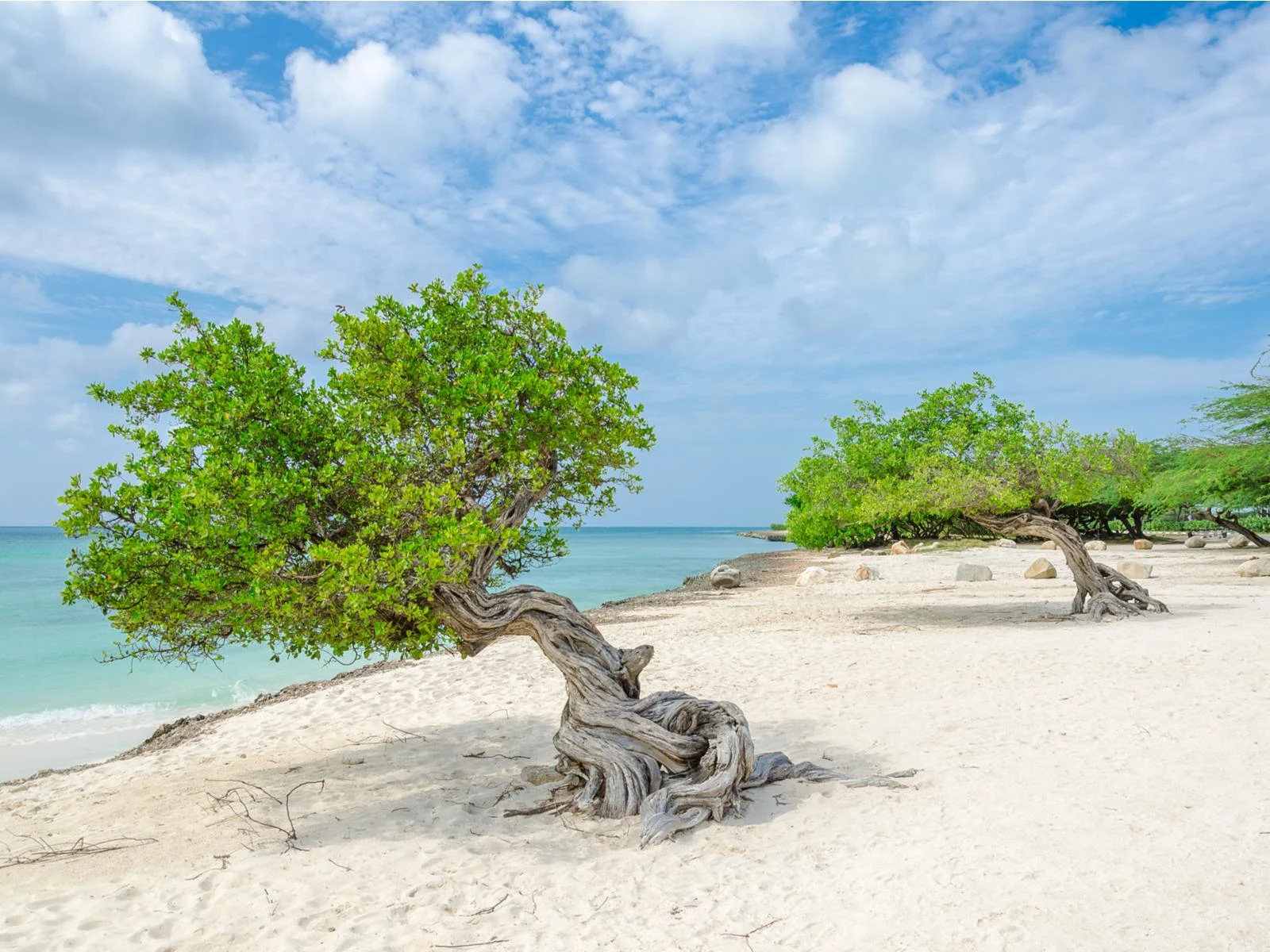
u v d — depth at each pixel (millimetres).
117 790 9977
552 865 6863
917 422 22688
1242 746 8000
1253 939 4770
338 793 9195
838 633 17734
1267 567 26594
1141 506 51594
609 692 8562
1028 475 18891
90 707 15812
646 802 7613
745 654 15711
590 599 34250
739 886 6125
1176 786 7113
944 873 5938
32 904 6516
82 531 7422
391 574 7312
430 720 12375
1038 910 5285
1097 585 18578
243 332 8602
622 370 9188
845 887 5938
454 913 6016
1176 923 4992
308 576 7730
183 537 7629
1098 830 6391
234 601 7551
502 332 9281
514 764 9898
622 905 5969
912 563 39469
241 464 7621
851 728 10078
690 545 108562
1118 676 11523
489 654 17500
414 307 9031
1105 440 18859
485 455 8648
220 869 7113
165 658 8664
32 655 21438
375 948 5512
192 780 10141
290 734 12180
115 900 6539
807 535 60344
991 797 7312
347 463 7930
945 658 13922
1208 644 13281
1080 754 8219
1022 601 22328
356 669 17906
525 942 5492
